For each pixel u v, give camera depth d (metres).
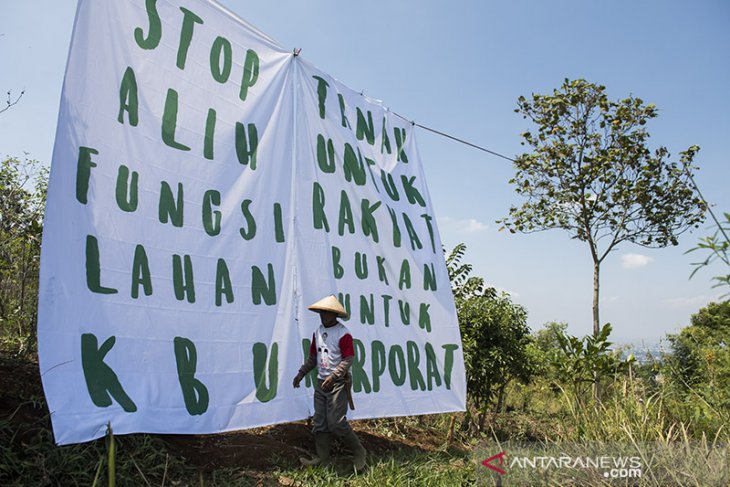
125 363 4.93
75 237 4.77
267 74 6.83
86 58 5.06
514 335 9.45
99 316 4.82
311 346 6.33
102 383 4.72
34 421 4.78
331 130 7.57
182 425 5.17
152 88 5.58
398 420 8.67
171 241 5.49
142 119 5.45
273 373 6.08
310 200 7.02
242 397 5.73
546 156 13.27
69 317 4.62
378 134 8.35
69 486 4.18
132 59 5.45
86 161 4.93
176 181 5.64
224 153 6.14
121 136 5.24
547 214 13.51
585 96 12.77
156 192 5.45
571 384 8.66
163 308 5.31
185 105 5.86
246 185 6.27
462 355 8.26
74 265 4.73
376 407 7.09
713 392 8.08
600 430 7.09
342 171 7.55
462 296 10.19
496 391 9.54
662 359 9.44
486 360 9.02
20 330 7.70
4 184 8.60
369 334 7.29
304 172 7.04
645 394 7.74
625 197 12.66
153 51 5.65
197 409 5.34
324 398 5.99
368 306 7.37
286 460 5.79
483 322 9.22
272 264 6.37
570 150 12.88
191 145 5.84
